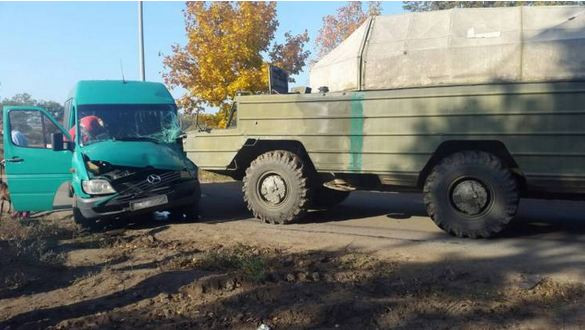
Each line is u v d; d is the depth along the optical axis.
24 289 5.75
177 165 8.99
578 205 10.09
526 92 6.79
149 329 4.62
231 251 6.92
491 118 6.98
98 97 9.86
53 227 8.71
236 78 15.48
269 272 5.82
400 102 7.45
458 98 7.11
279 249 7.02
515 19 7.46
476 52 7.39
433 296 5.13
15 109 9.54
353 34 8.70
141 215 9.90
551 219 8.77
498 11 7.64
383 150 7.60
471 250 6.73
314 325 4.62
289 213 8.58
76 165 8.83
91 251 7.34
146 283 5.76
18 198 9.51
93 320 4.82
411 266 6.06
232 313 4.88
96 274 6.16
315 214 9.64
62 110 11.50
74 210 9.11
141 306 5.14
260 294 5.27
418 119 7.36
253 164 8.76
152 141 9.48
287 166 8.49
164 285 5.68
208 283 5.54
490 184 7.17
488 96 6.97
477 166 7.20
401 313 4.76
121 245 7.67
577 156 6.63
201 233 8.24
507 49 7.23
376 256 6.55
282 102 8.23
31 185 9.51
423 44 7.74
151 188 8.74
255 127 8.48
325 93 7.93
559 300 4.98
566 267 5.93
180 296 5.37
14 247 7.42
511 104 6.87
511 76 7.20
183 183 9.00
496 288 5.30
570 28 7.07
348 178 8.38
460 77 7.46
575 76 6.84
